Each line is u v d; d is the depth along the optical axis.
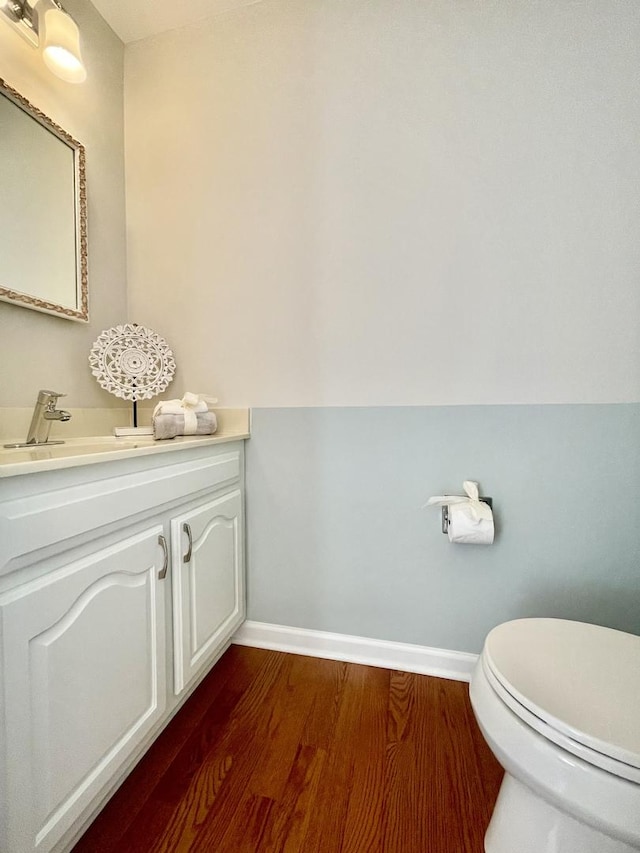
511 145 1.22
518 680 0.72
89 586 0.76
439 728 1.10
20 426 1.13
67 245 1.27
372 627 1.39
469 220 1.26
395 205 1.31
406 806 0.88
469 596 1.30
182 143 1.49
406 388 1.33
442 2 1.25
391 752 1.02
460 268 1.27
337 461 1.39
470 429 1.28
